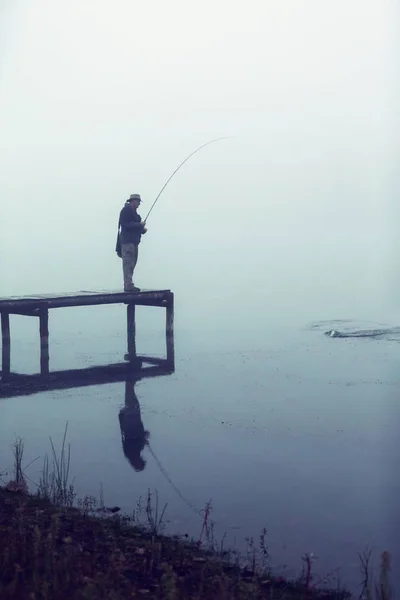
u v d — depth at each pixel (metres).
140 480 7.82
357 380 12.99
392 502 7.14
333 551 6.05
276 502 7.16
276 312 24.94
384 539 6.27
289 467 8.25
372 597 5.23
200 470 8.16
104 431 9.77
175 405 11.22
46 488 7.38
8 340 14.38
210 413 10.69
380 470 8.11
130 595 4.87
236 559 5.85
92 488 7.54
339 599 5.21
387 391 12.07
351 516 6.80
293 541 6.23
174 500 7.20
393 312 24.58
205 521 6.32
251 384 12.72
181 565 5.64
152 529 6.42
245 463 8.38
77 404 11.39
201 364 14.77
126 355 15.98
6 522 6.28
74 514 6.67
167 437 9.50
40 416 10.62
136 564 5.60
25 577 4.94
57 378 13.48
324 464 8.34
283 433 9.62
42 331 14.08
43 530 6.09
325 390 12.20
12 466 8.27
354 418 10.33
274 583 5.44
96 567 5.39
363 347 16.91
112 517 6.70
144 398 11.73
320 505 7.08
